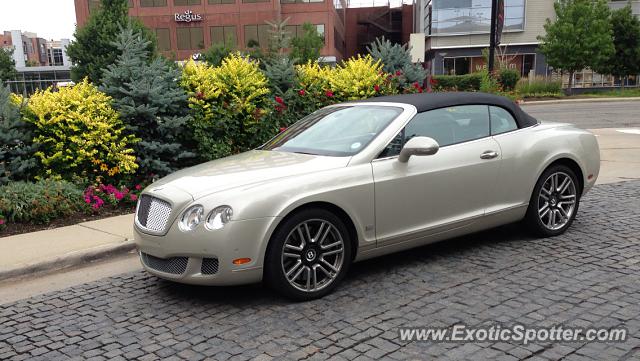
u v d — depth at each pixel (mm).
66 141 8117
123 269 5570
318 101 10062
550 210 5785
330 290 4473
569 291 4316
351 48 73375
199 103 8938
